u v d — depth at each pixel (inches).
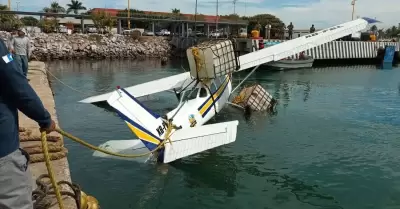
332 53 1889.8
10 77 104.3
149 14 2524.6
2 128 107.2
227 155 400.2
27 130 291.1
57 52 1893.5
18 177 114.0
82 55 1963.6
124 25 3225.9
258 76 1243.8
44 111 117.3
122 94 321.4
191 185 315.6
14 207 115.0
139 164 346.3
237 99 663.1
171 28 2706.7
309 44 757.3
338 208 287.6
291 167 371.6
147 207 274.5
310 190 319.0
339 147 442.6
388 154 418.6
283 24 2913.4
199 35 2421.3
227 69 521.0
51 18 2516.0
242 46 1648.6
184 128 392.8
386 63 1999.3
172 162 361.7
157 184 312.8
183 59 2038.6
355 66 1820.9
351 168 373.4
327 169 368.8
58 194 145.3
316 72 1422.2
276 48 746.2
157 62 1806.1
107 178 319.0
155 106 679.1
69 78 1069.1
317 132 509.7
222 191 309.6
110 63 1685.5
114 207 272.1
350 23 847.1
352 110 669.3
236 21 2426.2
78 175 323.3
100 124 510.0
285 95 846.5
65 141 421.4
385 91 923.4
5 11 1876.2
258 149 425.7
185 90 494.9
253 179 337.4
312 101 767.1
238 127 527.2
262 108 641.0
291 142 458.6
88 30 2477.9
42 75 724.0
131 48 2094.0
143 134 324.5
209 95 500.7
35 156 245.8
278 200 298.0
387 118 605.0
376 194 313.3
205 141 353.7
